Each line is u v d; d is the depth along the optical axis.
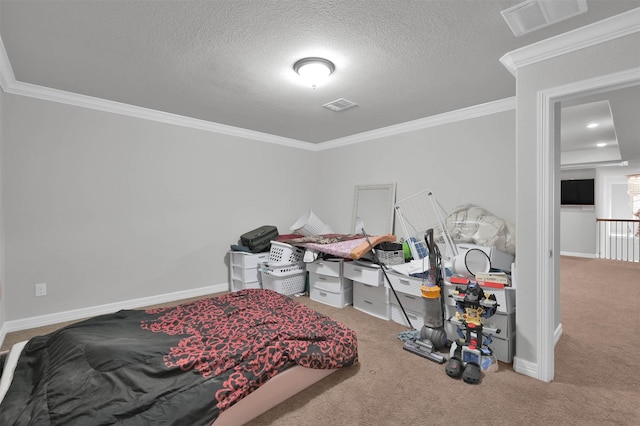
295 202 5.06
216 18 1.81
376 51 2.19
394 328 2.90
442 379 2.05
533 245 2.04
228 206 4.25
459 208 3.32
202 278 4.02
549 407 1.75
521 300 2.10
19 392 1.40
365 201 4.50
